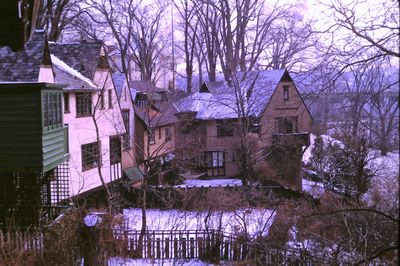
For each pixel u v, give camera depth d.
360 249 10.44
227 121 36.94
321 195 24.78
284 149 32.53
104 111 27.88
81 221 13.45
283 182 34.34
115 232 16.86
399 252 4.98
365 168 23.84
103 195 28.00
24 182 16.62
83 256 13.06
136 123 35.88
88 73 27.00
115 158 29.58
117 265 14.84
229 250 17.50
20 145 15.77
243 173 28.02
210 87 41.31
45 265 12.52
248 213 20.89
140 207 26.92
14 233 14.66
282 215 16.92
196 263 17.00
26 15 7.65
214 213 23.09
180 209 25.06
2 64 18.17
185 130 39.09
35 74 17.70
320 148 29.61
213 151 37.66
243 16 45.91
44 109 16.06
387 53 6.88
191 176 34.44
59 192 19.34
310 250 14.07
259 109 34.22
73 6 42.91
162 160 32.38
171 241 17.67
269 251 14.67
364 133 23.09
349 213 11.95
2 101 15.76
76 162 24.78
